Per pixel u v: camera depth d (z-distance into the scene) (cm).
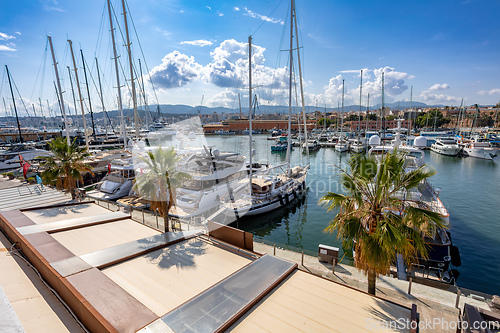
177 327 406
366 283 863
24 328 421
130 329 387
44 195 1530
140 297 512
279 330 434
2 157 3475
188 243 765
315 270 938
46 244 657
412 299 772
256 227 1802
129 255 655
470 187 2889
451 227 1767
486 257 1365
